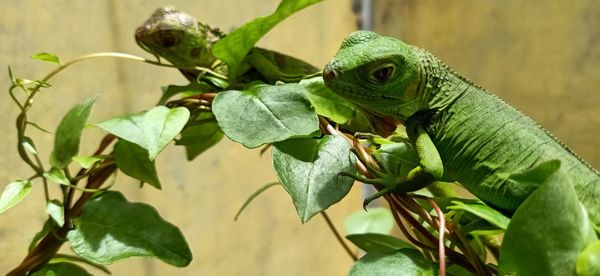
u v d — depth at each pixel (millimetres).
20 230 292
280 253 467
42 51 291
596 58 374
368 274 174
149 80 345
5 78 278
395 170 199
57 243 211
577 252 158
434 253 193
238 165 419
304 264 490
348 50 193
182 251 207
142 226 209
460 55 438
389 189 187
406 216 189
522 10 402
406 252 181
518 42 408
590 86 379
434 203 187
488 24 420
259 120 190
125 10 327
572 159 200
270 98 195
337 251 526
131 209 212
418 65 195
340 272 534
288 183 180
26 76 285
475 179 199
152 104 348
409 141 204
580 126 386
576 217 160
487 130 198
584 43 378
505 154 196
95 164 220
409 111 200
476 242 214
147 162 215
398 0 469
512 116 202
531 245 159
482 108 202
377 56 187
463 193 268
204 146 257
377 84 190
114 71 324
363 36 196
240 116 191
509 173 193
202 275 399
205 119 226
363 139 211
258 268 448
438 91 201
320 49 469
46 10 291
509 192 191
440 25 444
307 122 188
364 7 494
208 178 395
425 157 188
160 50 252
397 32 473
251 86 205
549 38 393
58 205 205
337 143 191
